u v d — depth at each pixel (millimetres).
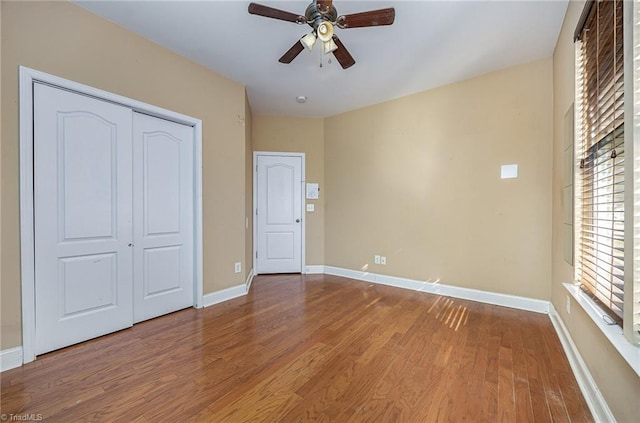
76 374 1778
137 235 2576
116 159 2387
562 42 2322
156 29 2400
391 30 2369
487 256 3156
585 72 1823
